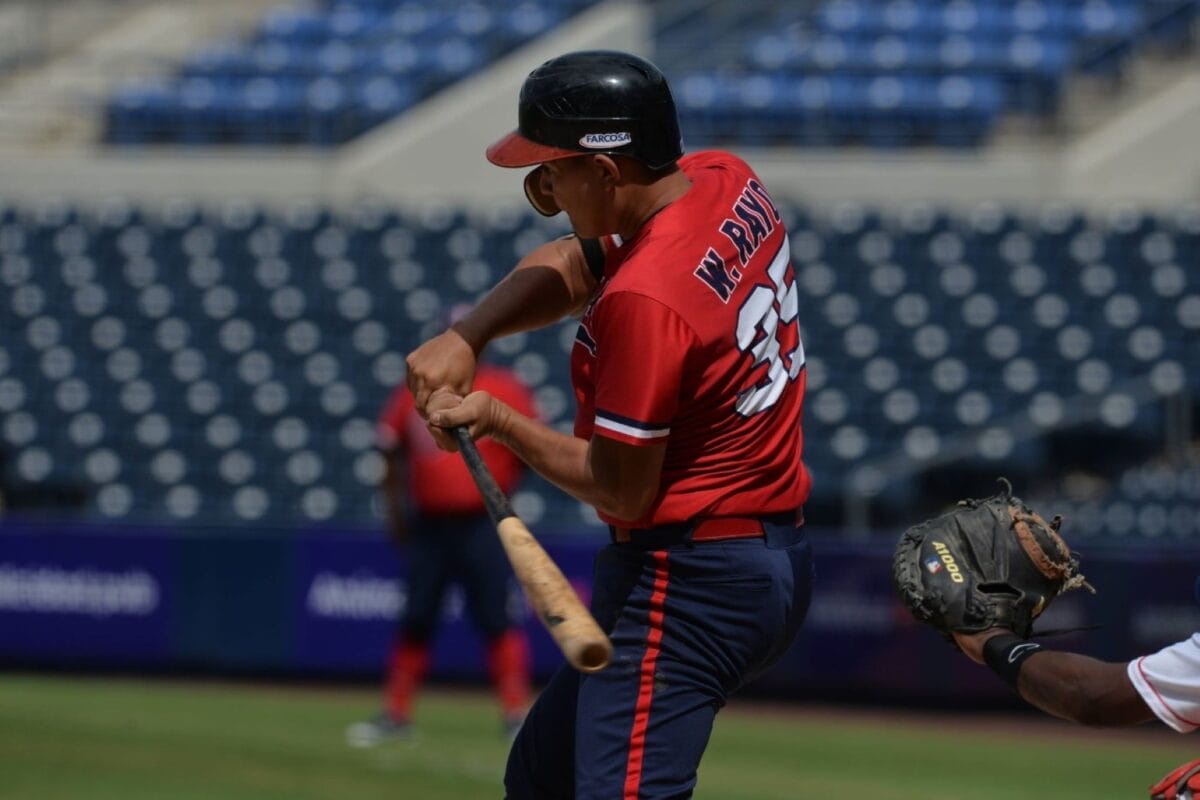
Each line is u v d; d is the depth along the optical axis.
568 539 38.66
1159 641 36.41
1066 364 53.78
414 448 30.42
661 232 11.63
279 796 25.44
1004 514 10.98
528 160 11.71
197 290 58.81
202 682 39.66
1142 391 46.41
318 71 70.38
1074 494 45.25
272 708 35.25
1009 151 63.03
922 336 54.84
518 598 38.75
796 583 12.25
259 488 52.12
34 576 40.62
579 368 12.14
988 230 57.94
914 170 61.72
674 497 11.81
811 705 37.84
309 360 56.22
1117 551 36.59
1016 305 55.69
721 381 11.57
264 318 57.84
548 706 12.59
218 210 61.53
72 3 78.31
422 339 57.22
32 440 53.53
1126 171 61.31
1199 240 57.06
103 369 56.00
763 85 66.19
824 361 54.16
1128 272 56.41
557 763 12.52
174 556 40.28
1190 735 34.84
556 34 67.44
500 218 60.34
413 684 30.97
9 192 64.25
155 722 32.59
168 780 26.56
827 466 50.47
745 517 11.96
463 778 27.14
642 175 11.83
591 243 13.00
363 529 39.69
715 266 11.58
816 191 61.94
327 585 39.69
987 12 70.69
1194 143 61.41
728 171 12.51
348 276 58.91
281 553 39.88
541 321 13.00
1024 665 10.46
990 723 36.06
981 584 10.79
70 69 73.38
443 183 64.06
